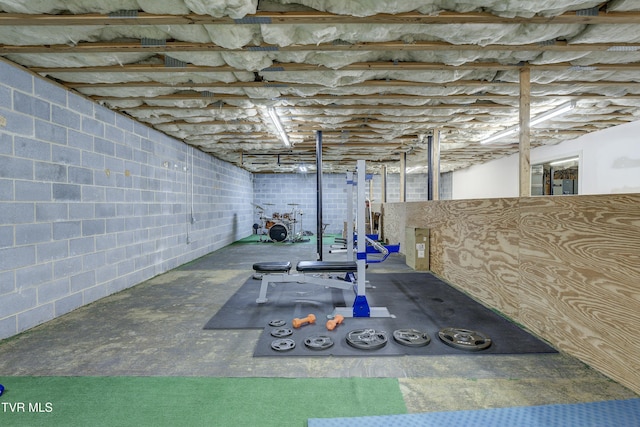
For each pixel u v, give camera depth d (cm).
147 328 283
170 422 162
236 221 1010
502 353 231
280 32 231
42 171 299
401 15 212
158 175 515
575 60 294
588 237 211
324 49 255
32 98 289
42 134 299
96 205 370
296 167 1080
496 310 324
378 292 395
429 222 531
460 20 216
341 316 296
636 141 542
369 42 253
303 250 801
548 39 246
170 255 552
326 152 792
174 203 571
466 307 334
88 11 207
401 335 259
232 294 391
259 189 1246
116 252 404
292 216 1146
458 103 421
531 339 253
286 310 330
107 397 182
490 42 248
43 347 245
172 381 198
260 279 468
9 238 266
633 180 548
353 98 380
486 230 346
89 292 356
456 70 307
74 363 221
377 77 332
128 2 201
